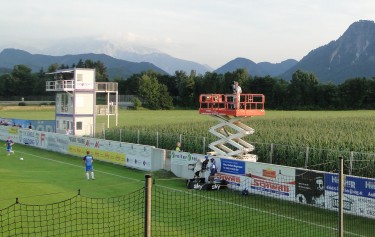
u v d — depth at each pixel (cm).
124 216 1691
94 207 1841
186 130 4347
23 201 1927
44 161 3391
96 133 4691
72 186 2372
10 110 10719
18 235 1425
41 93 15738
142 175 2802
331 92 11931
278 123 5444
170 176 2770
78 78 4819
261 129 4341
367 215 1845
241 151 2620
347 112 10019
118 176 2747
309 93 12238
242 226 1656
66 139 3884
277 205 2039
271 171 2209
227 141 2675
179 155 2767
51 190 2203
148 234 827
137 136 4088
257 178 2278
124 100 14312
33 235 1427
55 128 5169
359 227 1709
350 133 3772
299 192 2081
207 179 2428
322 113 9550
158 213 1789
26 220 1603
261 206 2011
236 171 2384
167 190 2317
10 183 2353
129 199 2020
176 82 15100
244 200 2130
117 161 3288
